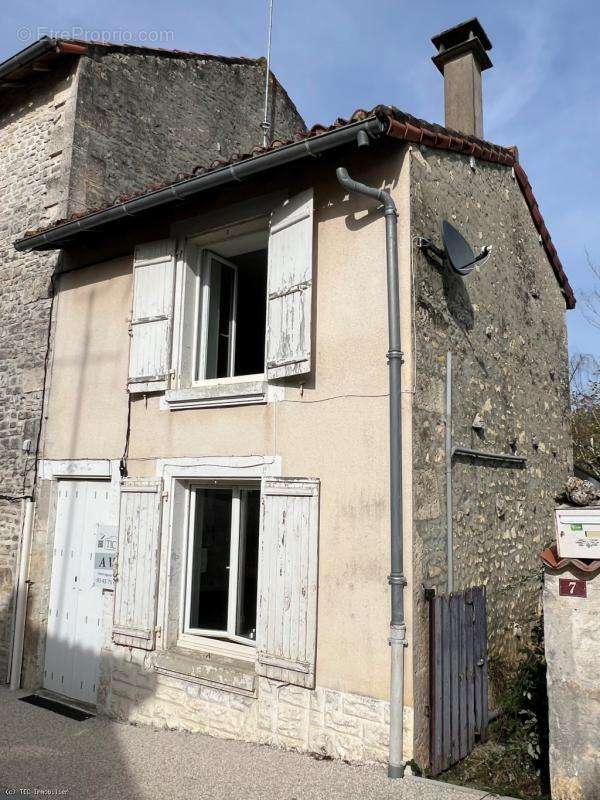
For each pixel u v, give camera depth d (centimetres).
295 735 452
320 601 455
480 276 602
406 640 415
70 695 618
